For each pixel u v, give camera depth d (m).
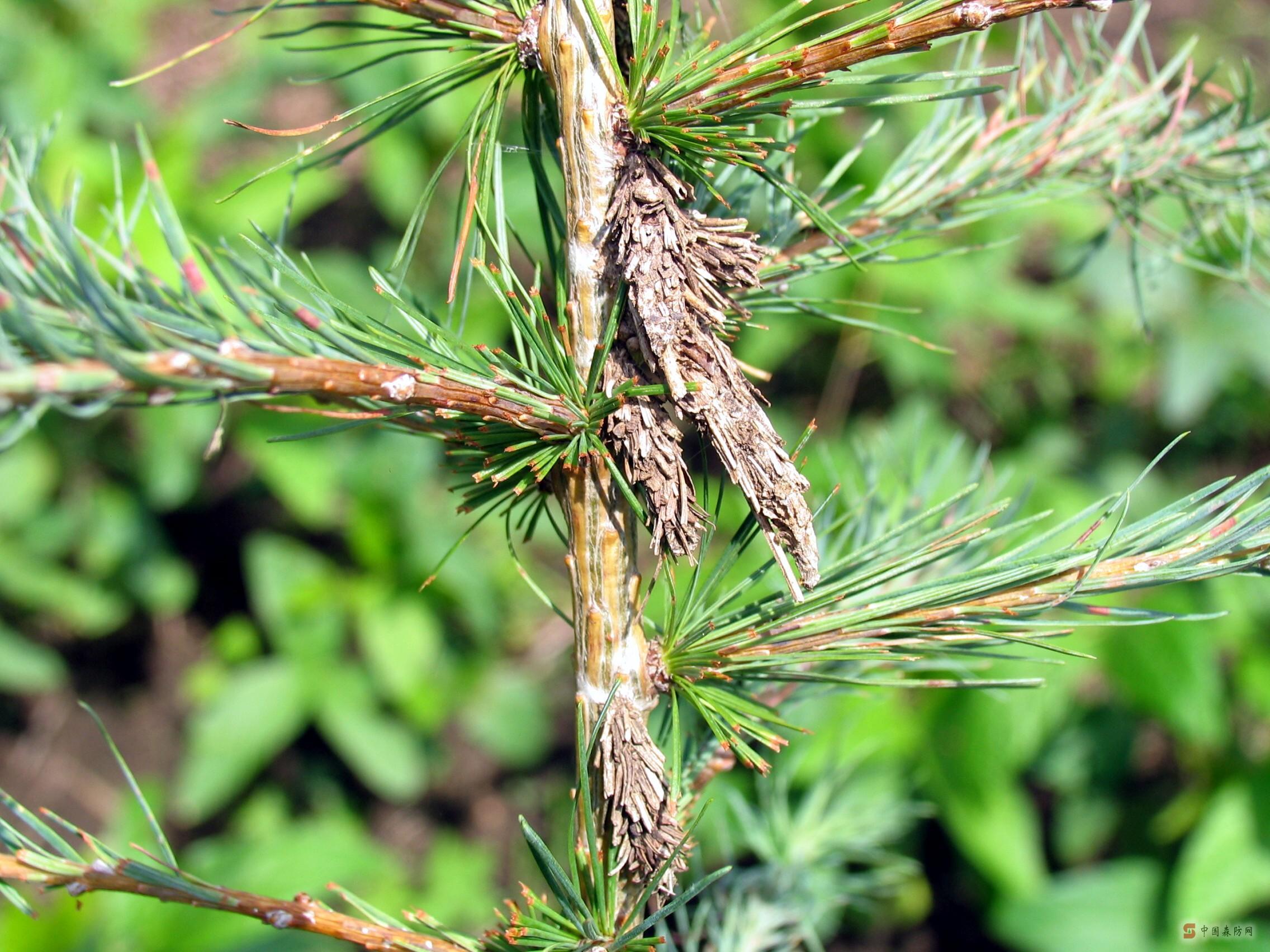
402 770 0.79
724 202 0.27
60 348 0.23
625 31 0.29
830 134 0.76
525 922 0.28
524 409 0.27
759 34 0.27
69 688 0.85
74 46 0.81
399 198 0.81
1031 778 0.77
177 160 0.75
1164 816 0.74
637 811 0.28
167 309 0.24
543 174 0.30
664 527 0.27
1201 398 0.79
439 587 0.80
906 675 0.49
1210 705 0.67
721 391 0.27
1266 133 0.35
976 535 0.29
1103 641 0.70
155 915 0.67
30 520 0.81
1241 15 0.95
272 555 0.81
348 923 0.28
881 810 0.39
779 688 0.34
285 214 0.29
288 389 0.25
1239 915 0.67
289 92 0.89
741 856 0.58
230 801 0.83
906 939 0.76
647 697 0.29
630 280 0.27
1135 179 0.34
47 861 0.27
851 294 0.79
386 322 0.30
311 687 0.79
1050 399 0.88
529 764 0.85
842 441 0.79
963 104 0.34
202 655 0.86
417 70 0.80
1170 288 0.82
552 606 0.30
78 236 0.25
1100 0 0.25
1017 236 0.33
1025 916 0.69
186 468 0.79
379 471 0.80
